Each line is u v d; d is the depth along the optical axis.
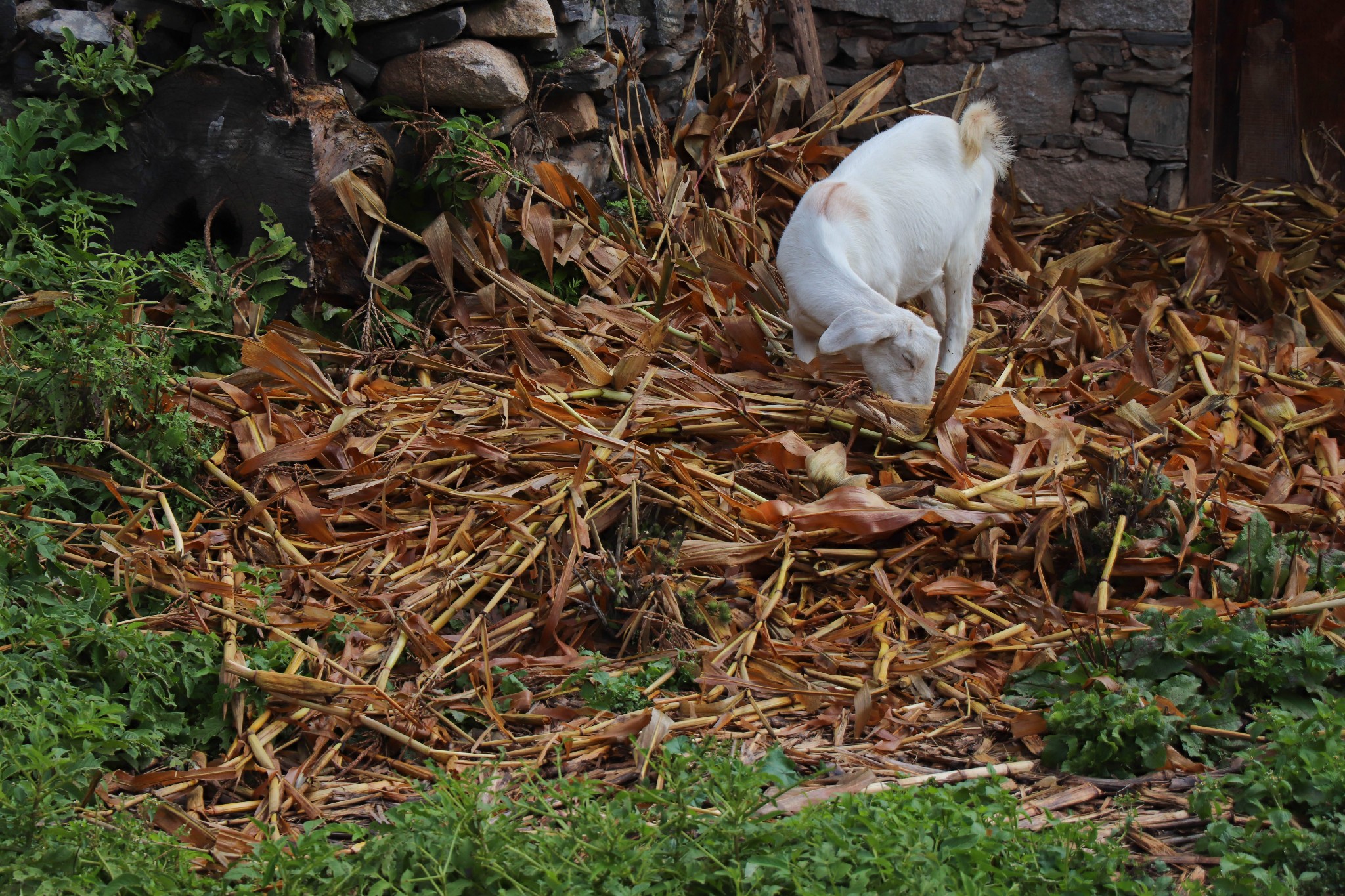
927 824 2.36
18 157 4.72
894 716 3.21
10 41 4.77
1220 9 7.15
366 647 3.31
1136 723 2.90
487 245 5.18
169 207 4.92
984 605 3.69
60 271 4.38
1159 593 3.69
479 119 5.24
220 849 2.52
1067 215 7.16
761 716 3.14
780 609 3.58
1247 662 3.14
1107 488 3.88
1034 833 2.47
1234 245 6.04
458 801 2.43
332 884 2.20
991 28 7.36
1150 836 2.64
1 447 3.81
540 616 3.52
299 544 3.73
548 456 4.05
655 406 4.35
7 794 2.37
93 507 3.72
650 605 3.50
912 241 4.78
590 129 6.11
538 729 3.11
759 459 4.27
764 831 2.29
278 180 4.84
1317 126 7.20
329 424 4.27
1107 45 7.15
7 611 2.96
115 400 3.87
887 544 3.94
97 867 2.27
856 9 7.57
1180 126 7.16
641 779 2.76
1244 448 4.42
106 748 2.71
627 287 5.43
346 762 2.99
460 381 4.59
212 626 3.27
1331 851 2.36
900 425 4.28
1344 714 2.77
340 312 5.00
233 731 2.98
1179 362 5.02
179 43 4.96
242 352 4.35
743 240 5.81
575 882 2.18
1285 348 5.07
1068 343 5.34
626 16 6.44
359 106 5.29
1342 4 6.94
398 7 5.10
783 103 6.59
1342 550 3.83
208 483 3.90
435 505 3.93
